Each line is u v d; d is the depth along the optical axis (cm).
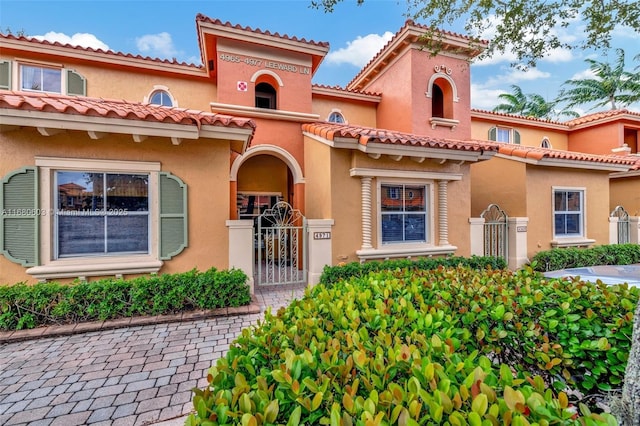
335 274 743
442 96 1302
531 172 1033
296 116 1056
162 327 561
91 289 568
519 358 279
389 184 871
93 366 428
